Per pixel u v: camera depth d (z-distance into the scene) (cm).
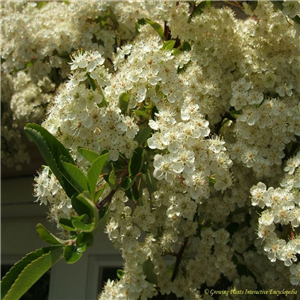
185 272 38
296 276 28
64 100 27
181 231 36
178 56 35
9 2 47
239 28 38
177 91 29
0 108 55
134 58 29
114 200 31
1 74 54
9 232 60
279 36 37
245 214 38
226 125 38
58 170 24
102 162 23
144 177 31
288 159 33
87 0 40
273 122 33
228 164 28
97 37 41
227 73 37
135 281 33
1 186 61
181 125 27
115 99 28
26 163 58
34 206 58
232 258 37
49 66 44
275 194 29
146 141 30
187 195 30
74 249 22
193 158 26
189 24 37
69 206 27
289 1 34
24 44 42
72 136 27
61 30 42
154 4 37
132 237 33
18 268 22
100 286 53
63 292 54
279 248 28
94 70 27
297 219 28
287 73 36
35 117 50
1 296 22
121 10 40
